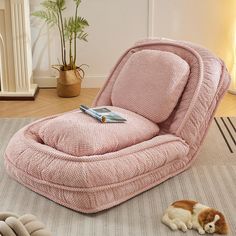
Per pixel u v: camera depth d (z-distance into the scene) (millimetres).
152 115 3432
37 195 3068
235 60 5043
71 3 4984
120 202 2967
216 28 5145
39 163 2990
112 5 5031
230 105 4762
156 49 3740
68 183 2865
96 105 3783
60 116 3350
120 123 3246
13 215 1845
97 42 5137
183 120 3377
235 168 3449
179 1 5055
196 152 3477
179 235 2707
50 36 5082
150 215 2889
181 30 5148
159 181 3189
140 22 5102
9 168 3195
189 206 2824
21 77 4855
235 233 2727
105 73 5230
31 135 3285
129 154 3004
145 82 3510
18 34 4734
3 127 4164
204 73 3469
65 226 2783
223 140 3926
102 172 2848
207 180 3277
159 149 3141
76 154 2973
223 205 2990
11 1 4641
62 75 4883
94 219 2846
